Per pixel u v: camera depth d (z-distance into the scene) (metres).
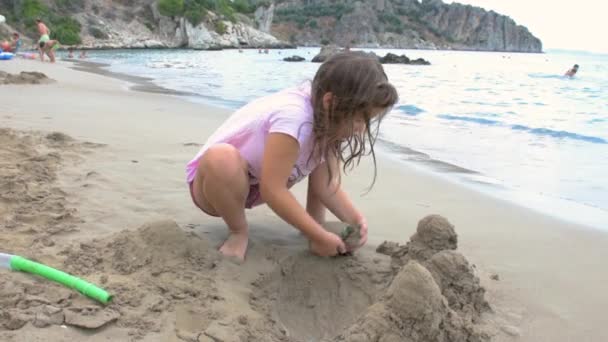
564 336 1.99
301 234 2.80
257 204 2.65
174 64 21.06
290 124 2.20
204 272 2.21
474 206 3.51
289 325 2.12
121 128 5.36
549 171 4.58
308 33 105.38
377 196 3.65
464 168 4.62
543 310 2.18
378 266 2.47
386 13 115.69
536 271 2.54
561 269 2.57
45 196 2.98
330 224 2.89
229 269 2.28
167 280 2.10
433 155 5.12
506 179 4.28
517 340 1.96
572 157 5.12
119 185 3.36
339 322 2.15
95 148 4.30
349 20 105.81
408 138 5.95
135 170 3.73
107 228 2.64
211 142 2.46
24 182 3.16
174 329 1.82
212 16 63.25
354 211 2.68
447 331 1.81
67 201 2.97
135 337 1.75
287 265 2.43
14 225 2.55
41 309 1.80
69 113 6.14
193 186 2.53
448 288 2.09
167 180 3.55
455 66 24.95
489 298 2.25
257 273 2.32
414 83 13.30
